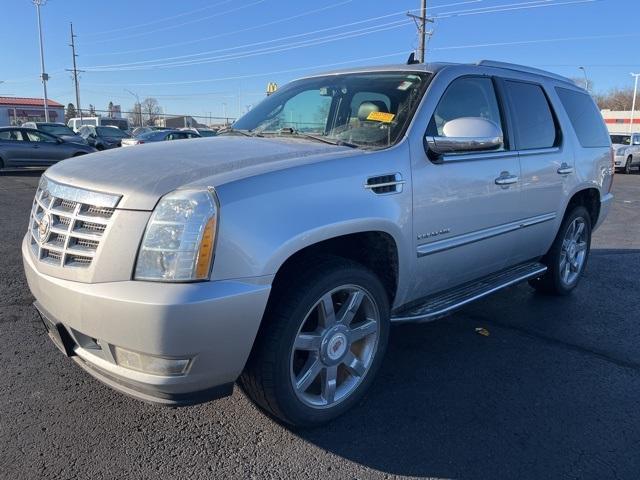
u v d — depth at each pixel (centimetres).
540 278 522
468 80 384
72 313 247
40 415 303
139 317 229
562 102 487
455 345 415
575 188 487
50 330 282
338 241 310
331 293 283
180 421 302
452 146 324
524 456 279
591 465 273
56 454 270
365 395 334
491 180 378
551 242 484
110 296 233
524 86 443
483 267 402
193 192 240
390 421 308
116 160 289
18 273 566
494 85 409
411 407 323
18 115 5447
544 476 264
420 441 290
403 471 266
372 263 326
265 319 264
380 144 325
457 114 367
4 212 952
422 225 327
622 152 2594
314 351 286
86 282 243
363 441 288
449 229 349
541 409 324
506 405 328
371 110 354
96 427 293
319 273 274
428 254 336
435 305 360
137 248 236
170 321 227
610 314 491
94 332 242
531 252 459
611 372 376
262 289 246
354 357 308
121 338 235
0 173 1761
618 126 6712
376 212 294
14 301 481
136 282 234
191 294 229
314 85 412
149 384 238
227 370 248
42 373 350
